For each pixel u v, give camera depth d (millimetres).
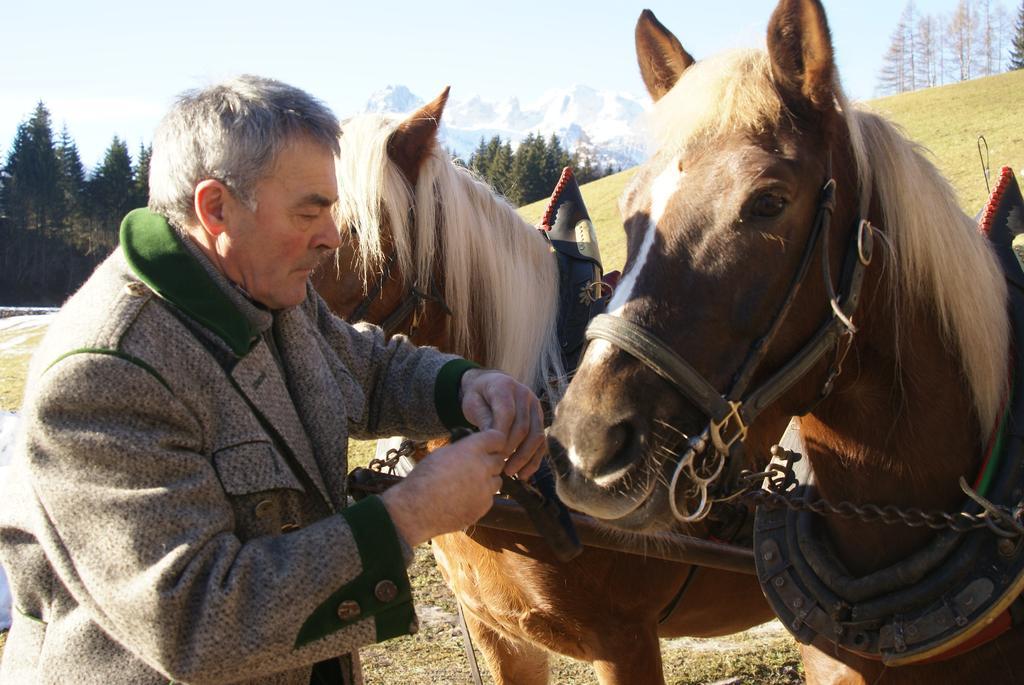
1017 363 1734
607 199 24938
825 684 1838
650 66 1888
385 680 3668
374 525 1319
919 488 1681
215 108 1353
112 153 55469
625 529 1511
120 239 1387
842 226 1557
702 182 1502
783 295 1491
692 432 1485
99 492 1237
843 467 1736
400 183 2379
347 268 2375
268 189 1352
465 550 2482
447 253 2426
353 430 1808
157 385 1293
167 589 1217
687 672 3684
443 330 2488
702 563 2096
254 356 1414
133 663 1319
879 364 1643
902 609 1636
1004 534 1564
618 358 1475
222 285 1400
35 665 1396
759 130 1513
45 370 1287
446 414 1727
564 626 2396
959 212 1689
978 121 21984
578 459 1461
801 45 1516
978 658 1639
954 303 1621
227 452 1353
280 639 1257
